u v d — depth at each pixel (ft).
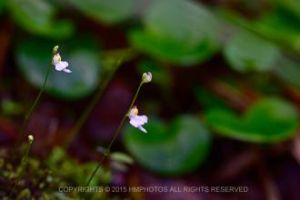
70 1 1.22
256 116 1.17
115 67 1.02
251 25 1.31
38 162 1.01
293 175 1.20
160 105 1.26
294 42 1.35
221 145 1.22
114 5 1.24
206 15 1.30
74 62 1.19
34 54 1.18
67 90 1.17
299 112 1.31
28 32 1.22
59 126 1.15
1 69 1.20
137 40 1.22
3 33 1.21
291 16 1.39
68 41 1.21
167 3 1.28
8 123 1.11
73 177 1.03
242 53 1.25
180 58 1.20
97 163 1.09
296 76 1.31
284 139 1.19
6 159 1.00
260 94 1.30
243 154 1.21
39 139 1.11
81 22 1.30
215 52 1.31
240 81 1.31
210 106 1.25
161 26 1.26
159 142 1.15
